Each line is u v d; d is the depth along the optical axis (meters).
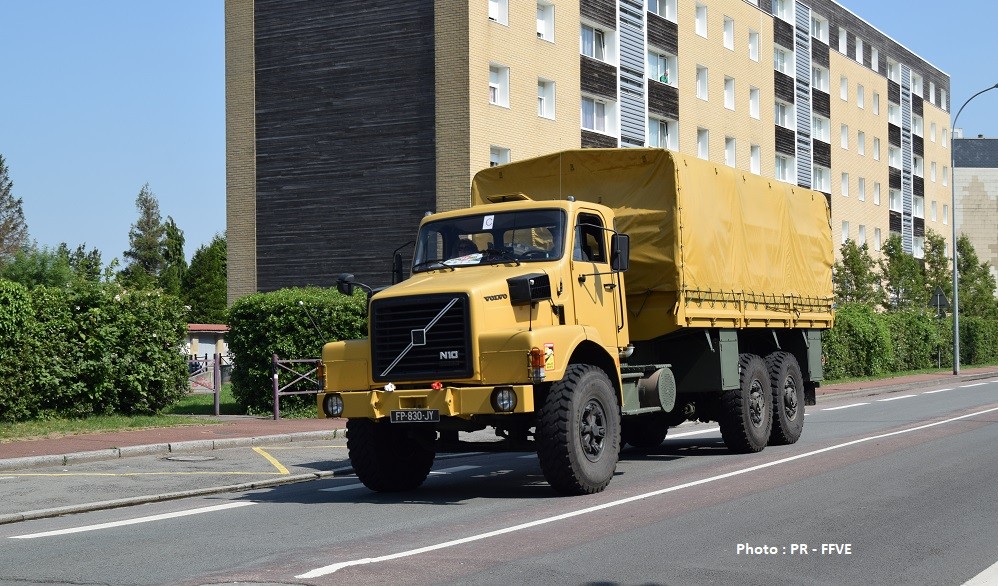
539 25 38.56
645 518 9.29
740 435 14.74
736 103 51.62
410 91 35.31
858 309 42.59
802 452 14.81
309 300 21.59
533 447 11.27
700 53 48.50
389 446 11.52
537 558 7.59
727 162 51.31
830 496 10.47
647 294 13.26
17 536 8.99
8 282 17.66
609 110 42.22
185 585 6.92
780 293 16.20
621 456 15.30
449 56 34.72
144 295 20.11
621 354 12.44
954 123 45.34
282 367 21.16
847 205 64.31
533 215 11.87
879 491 10.79
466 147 34.44
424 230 12.34
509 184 14.04
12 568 7.59
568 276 11.56
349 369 10.98
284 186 37.31
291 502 10.98
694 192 13.62
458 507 10.35
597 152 13.46
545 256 11.62
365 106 36.03
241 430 18.08
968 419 20.23
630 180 13.41
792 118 57.53
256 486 12.37
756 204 15.62
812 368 17.28
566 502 10.41
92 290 19.36
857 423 20.05
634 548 7.93
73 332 18.91
